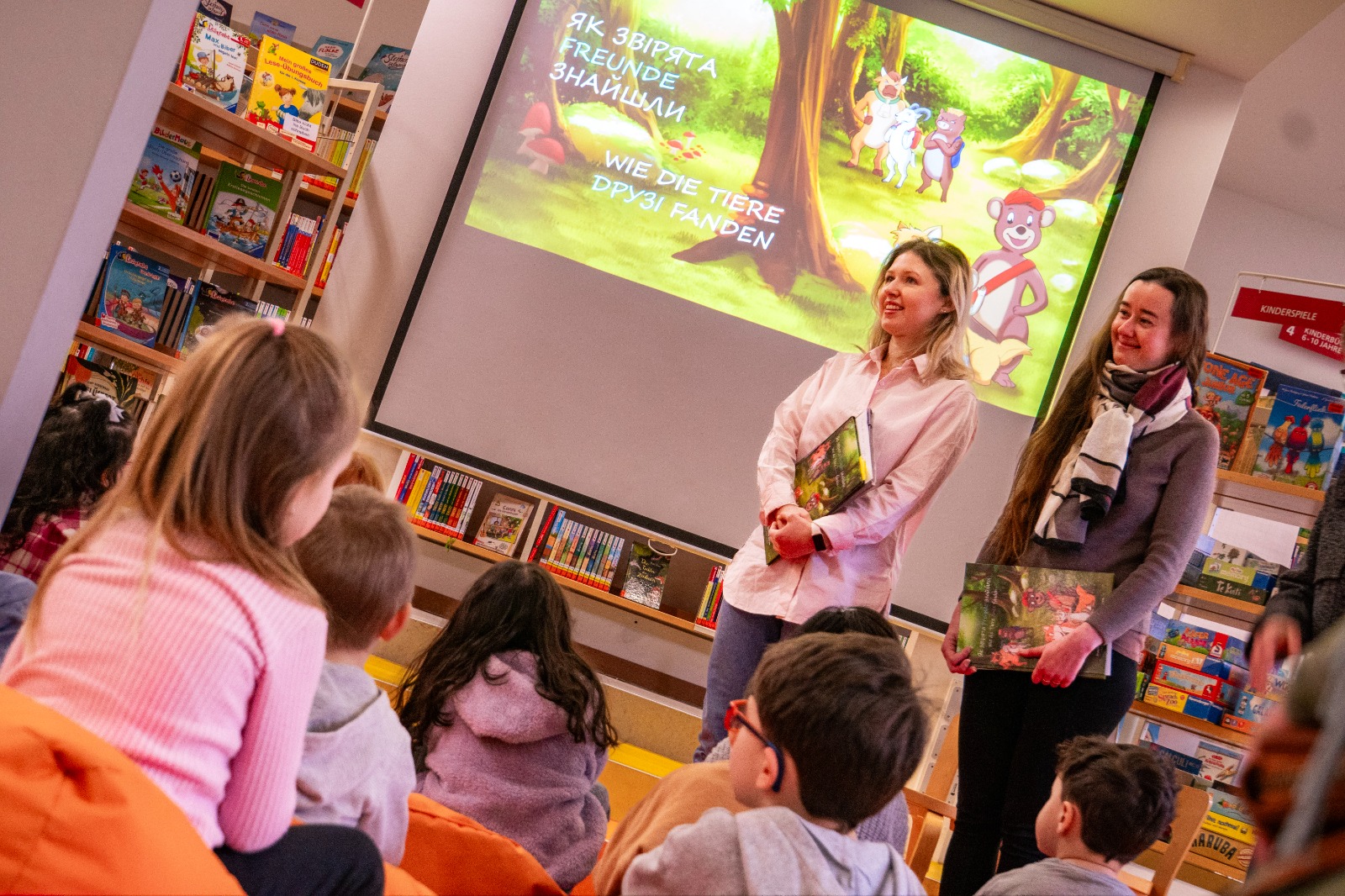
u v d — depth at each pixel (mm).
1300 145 5770
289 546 1161
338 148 4832
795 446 2787
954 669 2400
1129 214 3789
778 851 1113
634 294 3820
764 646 2629
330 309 3812
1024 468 2547
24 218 2016
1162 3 3594
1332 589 1535
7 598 1628
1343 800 499
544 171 3852
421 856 1564
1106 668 2240
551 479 3783
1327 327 3975
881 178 3830
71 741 871
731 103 3855
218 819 1021
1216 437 2334
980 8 3828
